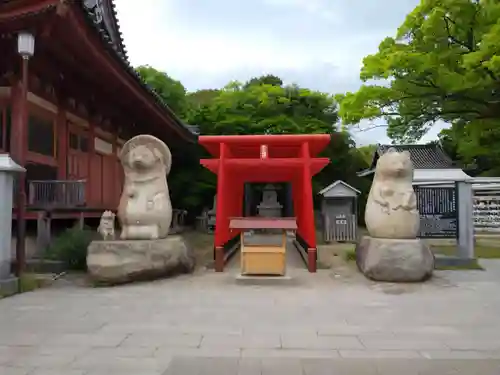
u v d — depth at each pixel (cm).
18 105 1258
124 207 1148
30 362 535
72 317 759
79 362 536
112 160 2070
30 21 1026
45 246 1305
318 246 1838
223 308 830
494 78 1819
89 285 1055
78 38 1112
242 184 1934
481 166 3359
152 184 1166
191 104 3056
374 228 1173
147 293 970
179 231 2405
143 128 2280
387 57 1973
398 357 559
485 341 628
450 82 1886
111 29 2152
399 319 754
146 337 641
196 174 2730
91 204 1741
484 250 1769
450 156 3291
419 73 1914
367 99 2033
